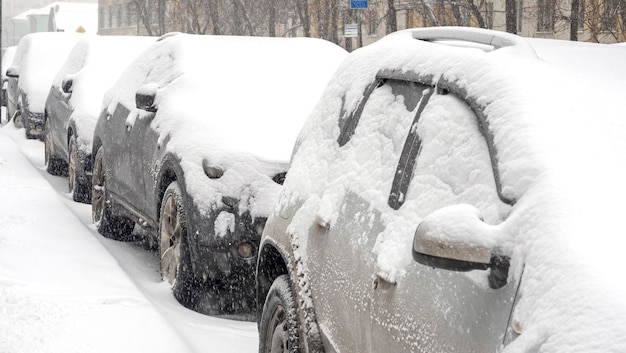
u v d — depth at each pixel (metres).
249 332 6.52
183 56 8.75
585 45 4.45
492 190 3.24
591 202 2.92
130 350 5.62
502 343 2.87
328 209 4.45
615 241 2.77
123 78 10.05
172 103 8.13
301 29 52.88
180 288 7.12
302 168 5.02
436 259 2.96
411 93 4.20
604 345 2.46
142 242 9.86
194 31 54.75
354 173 4.38
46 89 20.67
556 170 3.06
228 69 8.62
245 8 47.66
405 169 3.90
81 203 12.06
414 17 45.78
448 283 3.25
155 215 8.01
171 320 6.56
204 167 7.02
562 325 2.61
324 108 5.10
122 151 9.21
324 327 4.36
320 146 4.93
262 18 48.03
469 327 3.05
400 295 3.54
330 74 8.84
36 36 21.97
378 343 3.70
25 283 6.93
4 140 19.25
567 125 3.28
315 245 4.54
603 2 31.67
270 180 6.96
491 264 2.95
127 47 13.96
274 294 5.01
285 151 7.18
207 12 52.81
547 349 2.61
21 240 8.33
